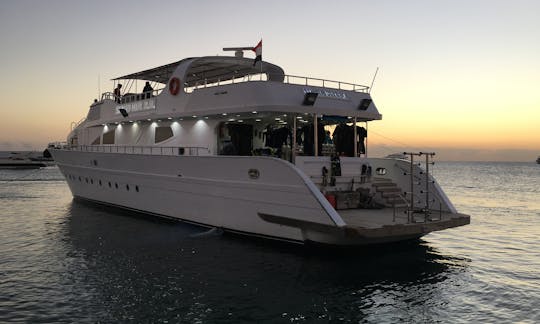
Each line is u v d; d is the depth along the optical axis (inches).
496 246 622.2
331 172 566.9
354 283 400.8
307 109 562.3
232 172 535.8
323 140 613.0
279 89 569.3
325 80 625.3
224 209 561.3
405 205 566.9
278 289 380.8
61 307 341.4
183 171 613.6
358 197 560.1
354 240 461.7
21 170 3659.0
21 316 324.2
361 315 328.8
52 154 1055.0
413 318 326.0
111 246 543.5
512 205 1325.0
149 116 713.0
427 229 458.6
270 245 520.7
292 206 468.1
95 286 389.4
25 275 425.4
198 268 441.1
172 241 556.7
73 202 1031.6
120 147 799.7
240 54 728.3
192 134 669.3
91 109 968.9
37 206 1003.9
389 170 613.0
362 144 648.4
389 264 468.1
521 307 356.2
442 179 3538.4
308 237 478.0
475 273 454.0
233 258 476.1
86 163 882.1
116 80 916.6
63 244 563.5
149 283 396.2
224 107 588.1
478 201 1475.1
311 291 377.4
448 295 379.2
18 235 633.0
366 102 633.0
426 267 463.5
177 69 680.4
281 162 473.7
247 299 356.8
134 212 767.1
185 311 331.3
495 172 5762.8
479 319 328.8
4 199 1181.7
